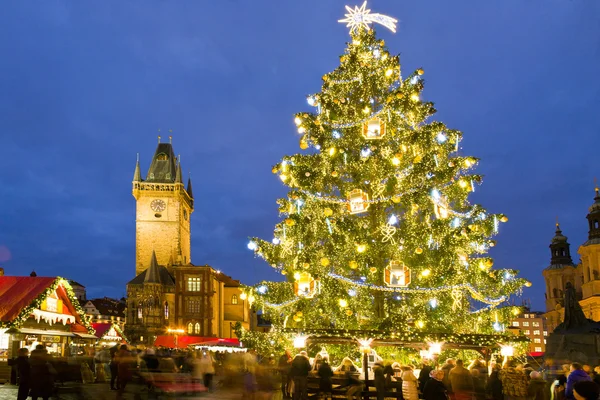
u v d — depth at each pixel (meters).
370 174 29.69
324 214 28.31
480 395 18.72
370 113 30.77
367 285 27.89
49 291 33.53
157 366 29.92
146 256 123.81
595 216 68.12
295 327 26.75
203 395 26.36
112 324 53.28
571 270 85.25
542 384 18.53
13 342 33.00
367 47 32.69
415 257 28.27
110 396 24.20
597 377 16.81
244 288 29.69
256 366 21.91
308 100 31.98
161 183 126.25
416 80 31.23
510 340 24.64
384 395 21.83
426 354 26.75
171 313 103.81
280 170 30.30
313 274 27.17
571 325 28.31
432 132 29.03
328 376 22.52
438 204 27.42
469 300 30.19
